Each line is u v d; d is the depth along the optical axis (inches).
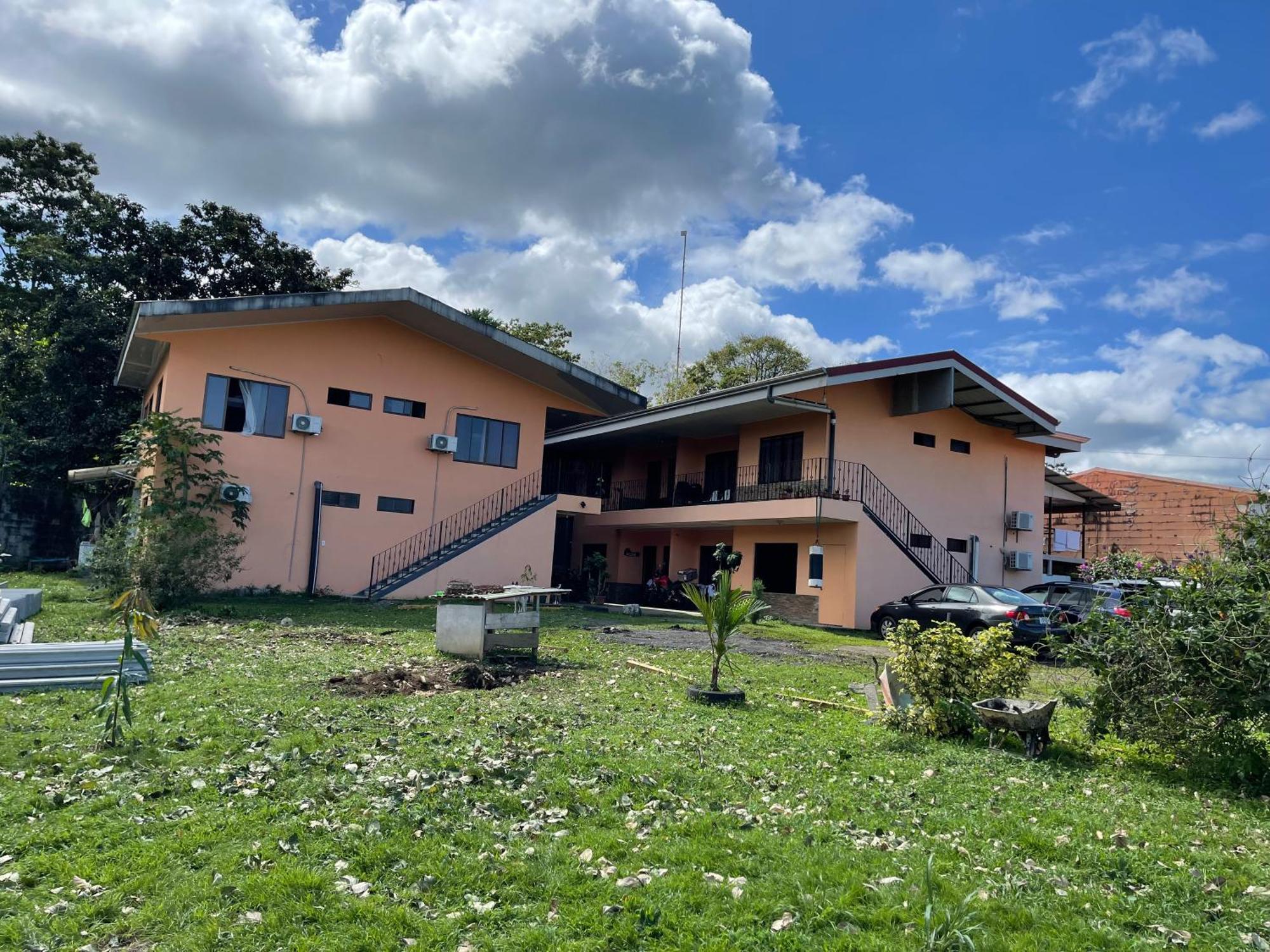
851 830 185.6
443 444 835.4
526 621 431.8
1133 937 136.9
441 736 258.2
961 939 130.6
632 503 1106.7
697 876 156.8
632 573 1112.8
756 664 461.1
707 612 342.6
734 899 148.0
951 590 647.8
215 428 732.0
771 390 767.7
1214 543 271.1
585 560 1154.0
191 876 154.3
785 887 152.7
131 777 209.5
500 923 140.7
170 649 430.0
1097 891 155.2
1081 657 261.0
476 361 878.4
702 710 313.3
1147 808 206.7
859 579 768.9
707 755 245.1
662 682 376.5
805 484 811.4
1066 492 1075.9
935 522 871.1
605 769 224.1
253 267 1142.3
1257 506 260.4
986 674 275.7
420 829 179.2
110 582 612.7
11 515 1067.9
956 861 167.3
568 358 1699.1
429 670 384.8
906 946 131.6
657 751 247.3
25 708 287.7
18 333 1103.0
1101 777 234.2
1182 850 175.2
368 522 804.0
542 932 135.9
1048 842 178.2
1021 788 220.7
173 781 208.5
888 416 847.1
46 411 1020.5
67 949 129.7
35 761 222.2
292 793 200.8
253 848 166.1
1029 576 945.5
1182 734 239.1
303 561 766.5
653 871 159.9
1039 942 133.8
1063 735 285.3
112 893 147.2
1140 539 1115.3
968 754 254.2
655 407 914.1
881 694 334.3
